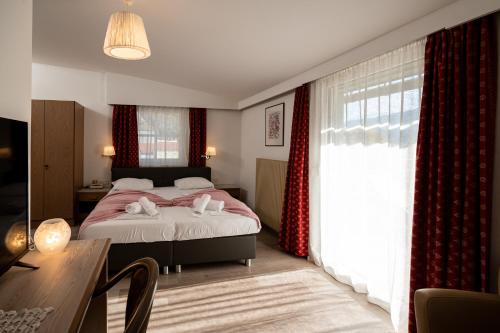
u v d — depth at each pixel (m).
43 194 5.00
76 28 3.36
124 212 3.49
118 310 2.54
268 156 5.17
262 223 5.29
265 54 3.41
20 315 0.97
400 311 2.35
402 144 2.43
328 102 3.49
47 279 1.25
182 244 3.31
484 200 1.85
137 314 0.81
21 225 1.47
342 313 2.57
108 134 5.70
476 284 1.91
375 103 2.80
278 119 4.79
